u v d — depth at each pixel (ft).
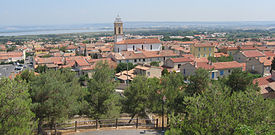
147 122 120.57
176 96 109.40
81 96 122.11
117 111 114.01
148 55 364.58
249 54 314.76
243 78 110.83
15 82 71.46
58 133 97.60
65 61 389.39
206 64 238.48
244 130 59.88
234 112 67.46
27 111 67.97
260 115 67.10
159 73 263.70
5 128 60.64
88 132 98.12
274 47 542.16
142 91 114.93
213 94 74.02
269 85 134.82
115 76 276.82
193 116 67.97
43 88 91.86
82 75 283.38
